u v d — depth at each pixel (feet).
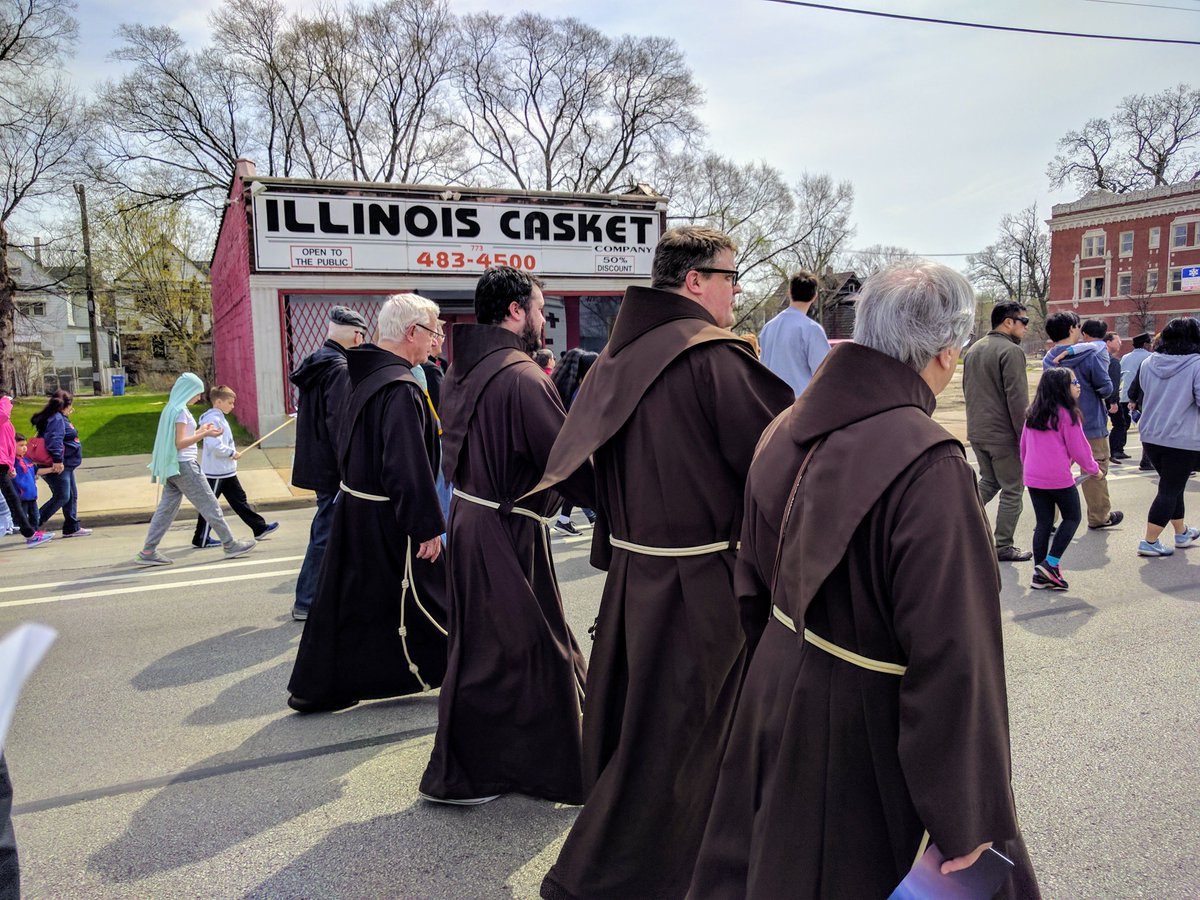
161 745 10.78
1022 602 15.84
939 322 4.66
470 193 42.52
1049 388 16.05
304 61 103.14
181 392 21.43
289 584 18.88
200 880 7.89
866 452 4.52
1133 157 154.10
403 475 10.13
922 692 4.17
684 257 7.16
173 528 27.48
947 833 4.06
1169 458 18.51
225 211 54.44
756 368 6.70
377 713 11.71
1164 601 15.80
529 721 8.75
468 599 8.79
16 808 9.27
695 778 6.73
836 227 138.51
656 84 115.44
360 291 40.98
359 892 7.68
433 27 107.86
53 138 82.17
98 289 93.56
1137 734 10.54
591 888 6.65
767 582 5.32
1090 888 7.63
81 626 15.98
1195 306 137.49
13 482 24.57
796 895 4.59
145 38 96.12
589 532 23.73
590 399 7.29
